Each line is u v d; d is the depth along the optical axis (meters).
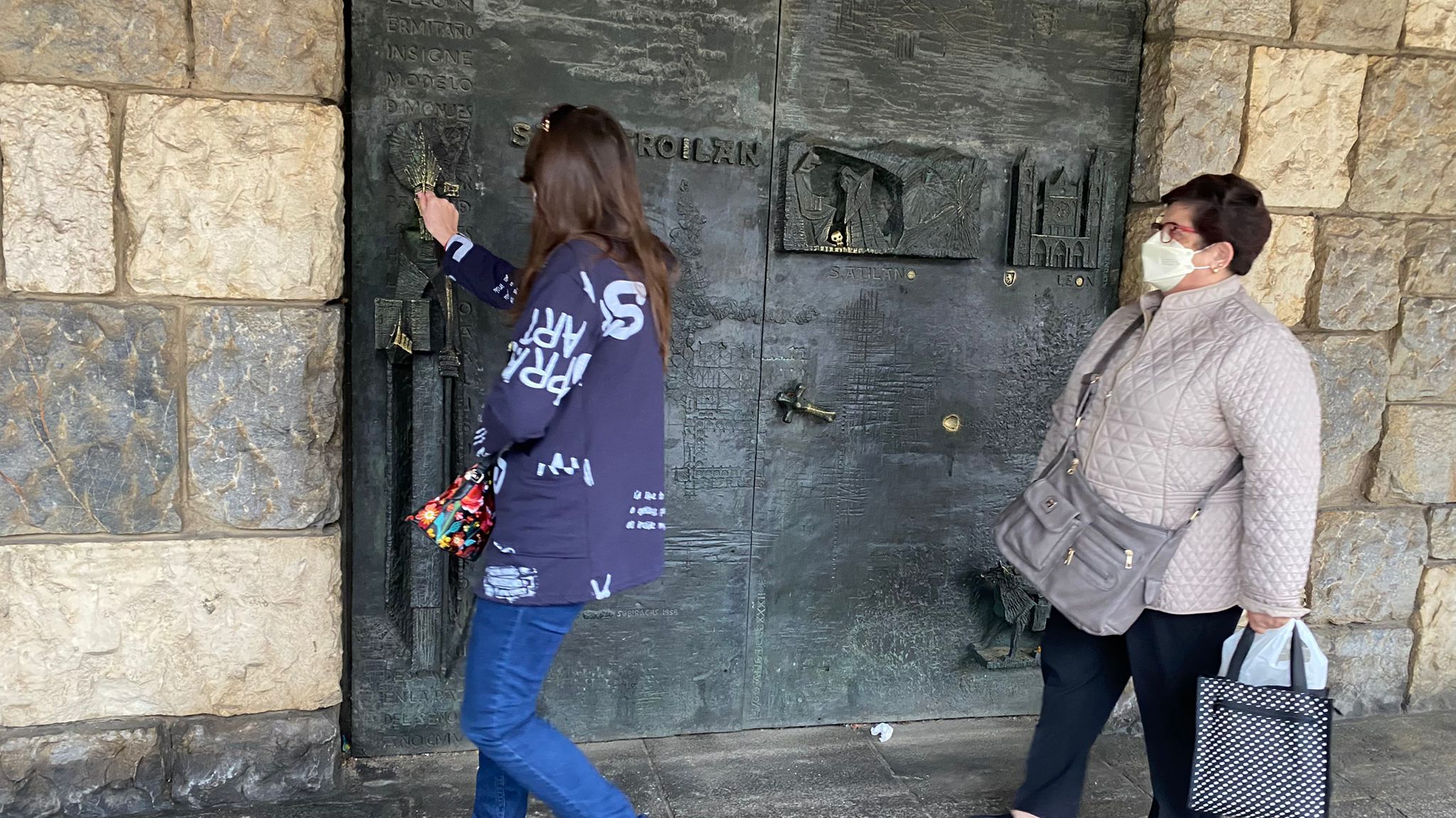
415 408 2.57
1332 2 2.97
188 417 2.37
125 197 2.25
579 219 1.78
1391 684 3.33
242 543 2.43
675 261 1.95
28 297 2.26
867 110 2.84
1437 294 3.18
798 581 3.01
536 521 1.76
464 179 2.56
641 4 2.62
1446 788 2.84
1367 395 3.16
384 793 2.59
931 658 3.16
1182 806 2.08
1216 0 2.90
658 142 2.69
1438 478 3.24
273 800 2.54
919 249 2.91
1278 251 3.06
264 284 2.35
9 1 2.15
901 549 3.07
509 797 2.07
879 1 2.80
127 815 2.46
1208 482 1.95
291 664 2.51
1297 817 1.83
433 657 2.70
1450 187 3.13
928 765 2.88
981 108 2.93
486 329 2.64
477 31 2.53
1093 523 2.01
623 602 2.89
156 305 2.31
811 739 3.02
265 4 2.27
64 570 2.35
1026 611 3.07
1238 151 3.00
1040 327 3.08
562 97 2.61
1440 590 3.30
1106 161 3.04
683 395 2.83
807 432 2.94
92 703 2.42
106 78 2.21
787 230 2.79
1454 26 3.05
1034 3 2.93
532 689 1.86
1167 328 2.00
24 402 2.28
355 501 2.64
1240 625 2.95
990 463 3.11
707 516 2.90
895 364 2.97
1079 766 2.24
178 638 2.44
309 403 2.42
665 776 2.75
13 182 2.20
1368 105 3.04
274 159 2.31
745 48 2.71
